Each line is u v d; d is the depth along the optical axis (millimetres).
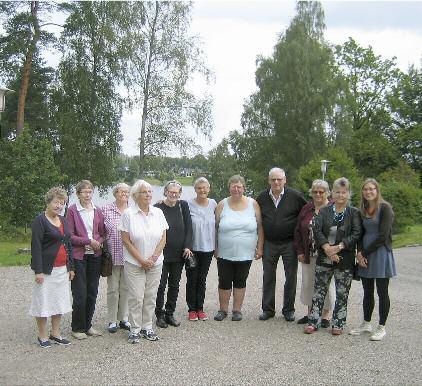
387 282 6211
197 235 6953
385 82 43844
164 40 25328
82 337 6117
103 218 6418
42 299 5691
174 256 6656
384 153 42500
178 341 6078
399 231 23078
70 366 5191
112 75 26234
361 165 43406
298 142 33688
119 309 6629
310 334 6414
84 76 26188
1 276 10664
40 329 5820
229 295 7191
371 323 7062
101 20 26109
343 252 6281
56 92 27297
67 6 25281
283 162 34156
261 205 7184
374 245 6125
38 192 20391
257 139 36375
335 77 35562
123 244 6031
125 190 6594
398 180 31891
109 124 26703
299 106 33688
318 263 6418
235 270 7090
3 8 23781
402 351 5766
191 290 7051
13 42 23625
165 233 6238
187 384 4750
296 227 6852
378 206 6180
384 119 43812
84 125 26469
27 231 21594
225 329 6621
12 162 20375
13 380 4801
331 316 7004
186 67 25281
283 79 34375
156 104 25484
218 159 38000
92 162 26719
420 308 8031
